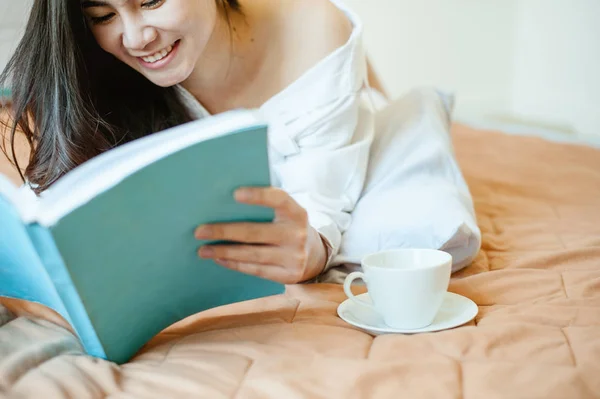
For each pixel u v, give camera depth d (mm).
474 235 999
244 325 839
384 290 783
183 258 751
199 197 705
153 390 676
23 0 1521
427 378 651
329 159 1133
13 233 662
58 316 873
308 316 857
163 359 759
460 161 1721
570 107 2568
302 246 800
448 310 844
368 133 1228
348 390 633
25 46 1116
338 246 1058
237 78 1253
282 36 1227
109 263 681
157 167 657
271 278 828
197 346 776
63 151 1146
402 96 1447
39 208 629
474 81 2859
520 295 899
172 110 1290
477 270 1024
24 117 1180
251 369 704
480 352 709
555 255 1020
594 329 748
